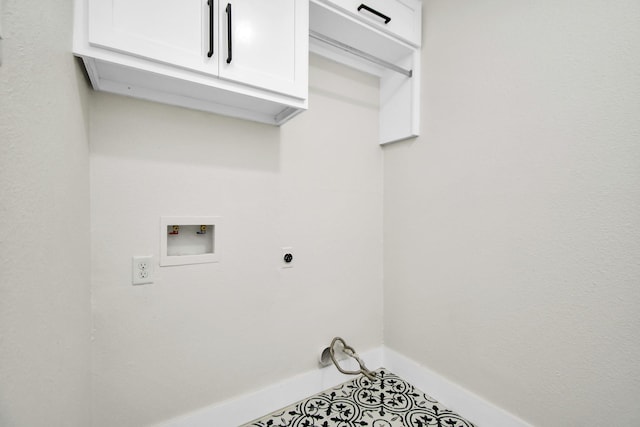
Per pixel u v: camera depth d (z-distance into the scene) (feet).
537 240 3.22
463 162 3.99
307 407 4.17
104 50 2.36
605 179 2.73
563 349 3.02
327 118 4.66
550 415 3.11
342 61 4.75
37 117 1.53
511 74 3.45
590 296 2.83
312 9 3.67
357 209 5.00
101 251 3.02
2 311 1.13
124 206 3.13
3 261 1.15
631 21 2.57
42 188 1.59
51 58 1.75
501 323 3.56
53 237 1.77
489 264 3.69
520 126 3.37
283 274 4.23
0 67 1.12
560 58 3.03
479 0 3.79
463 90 3.99
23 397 1.32
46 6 1.67
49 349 1.67
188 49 2.69
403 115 4.78
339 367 4.47
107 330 3.06
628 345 2.60
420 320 4.61
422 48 4.58
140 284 3.22
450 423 3.80
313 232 4.52
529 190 3.29
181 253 3.55
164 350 3.37
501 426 3.51
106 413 3.07
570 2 2.95
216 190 3.68
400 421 3.84
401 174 4.94
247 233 3.92
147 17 2.50
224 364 3.76
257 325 4.01
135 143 3.19
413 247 4.73
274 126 4.14
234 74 2.91
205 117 3.60
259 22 3.06
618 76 2.65
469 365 3.92
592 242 2.82
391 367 5.10
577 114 2.91
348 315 4.91
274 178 4.14
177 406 3.45
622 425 2.64
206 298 3.62
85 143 2.75
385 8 4.12
